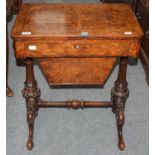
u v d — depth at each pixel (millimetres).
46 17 1798
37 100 2059
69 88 2566
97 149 2023
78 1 4059
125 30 1676
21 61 2811
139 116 2293
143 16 2686
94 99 2455
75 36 1603
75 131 2152
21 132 2135
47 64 1879
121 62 1883
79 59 1865
